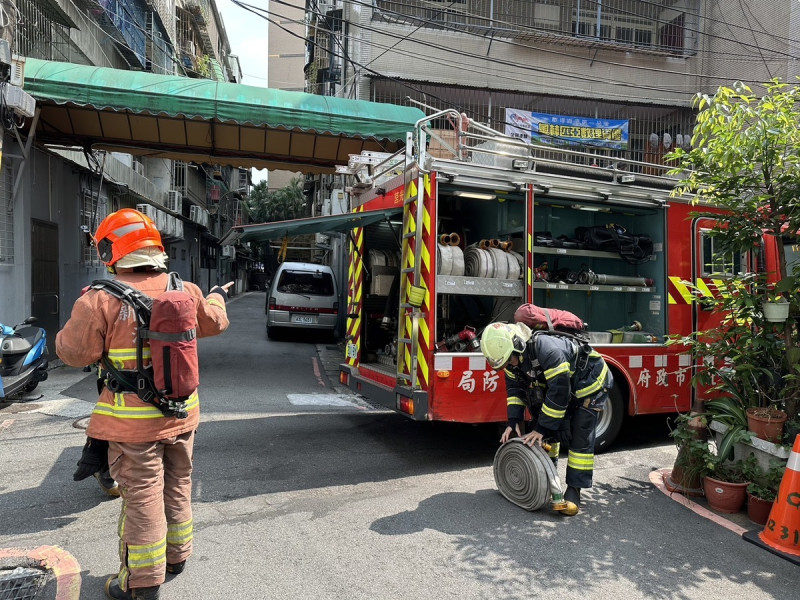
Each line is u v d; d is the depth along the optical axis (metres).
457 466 5.03
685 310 5.91
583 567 3.24
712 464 4.07
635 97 14.82
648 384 5.64
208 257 31.06
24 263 8.80
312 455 5.26
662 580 3.12
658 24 15.22
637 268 6.29
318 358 11.77
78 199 11.40
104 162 11.97
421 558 3.29
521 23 14.38
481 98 14.17
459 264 5.01
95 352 2.67
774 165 4.09
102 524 3.73
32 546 3.42
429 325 4.78
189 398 2.95
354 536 3.57
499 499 4.23
